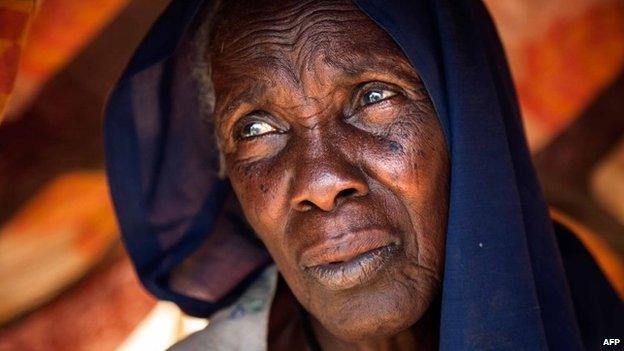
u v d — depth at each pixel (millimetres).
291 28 1695
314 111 1677
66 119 2605
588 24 2723
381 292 1621
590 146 2766
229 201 2102
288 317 2037
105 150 2047
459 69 1658
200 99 2004
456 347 1579
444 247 1670
